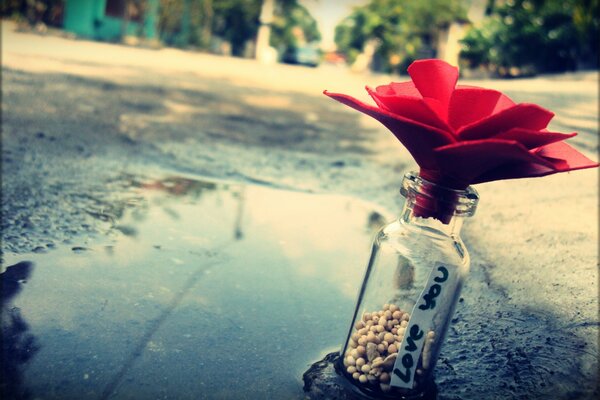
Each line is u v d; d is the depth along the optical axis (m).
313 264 0.24
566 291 0.20
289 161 0.46
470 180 0.12
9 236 0.23
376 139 0.61
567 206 0.33
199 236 0.26
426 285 0.13
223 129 0.59
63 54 1.24
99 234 0.25
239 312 0.19
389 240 0.14
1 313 0.17
